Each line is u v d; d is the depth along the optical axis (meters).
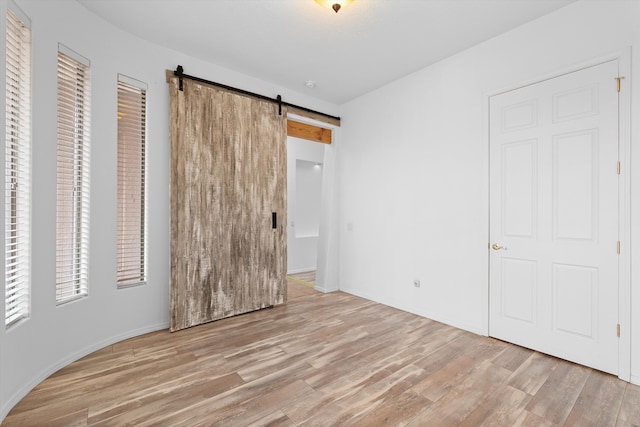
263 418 1.77
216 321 3.35
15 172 1.99
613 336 2.23
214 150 3.34
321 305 3.94
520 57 2.71
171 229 3.04
